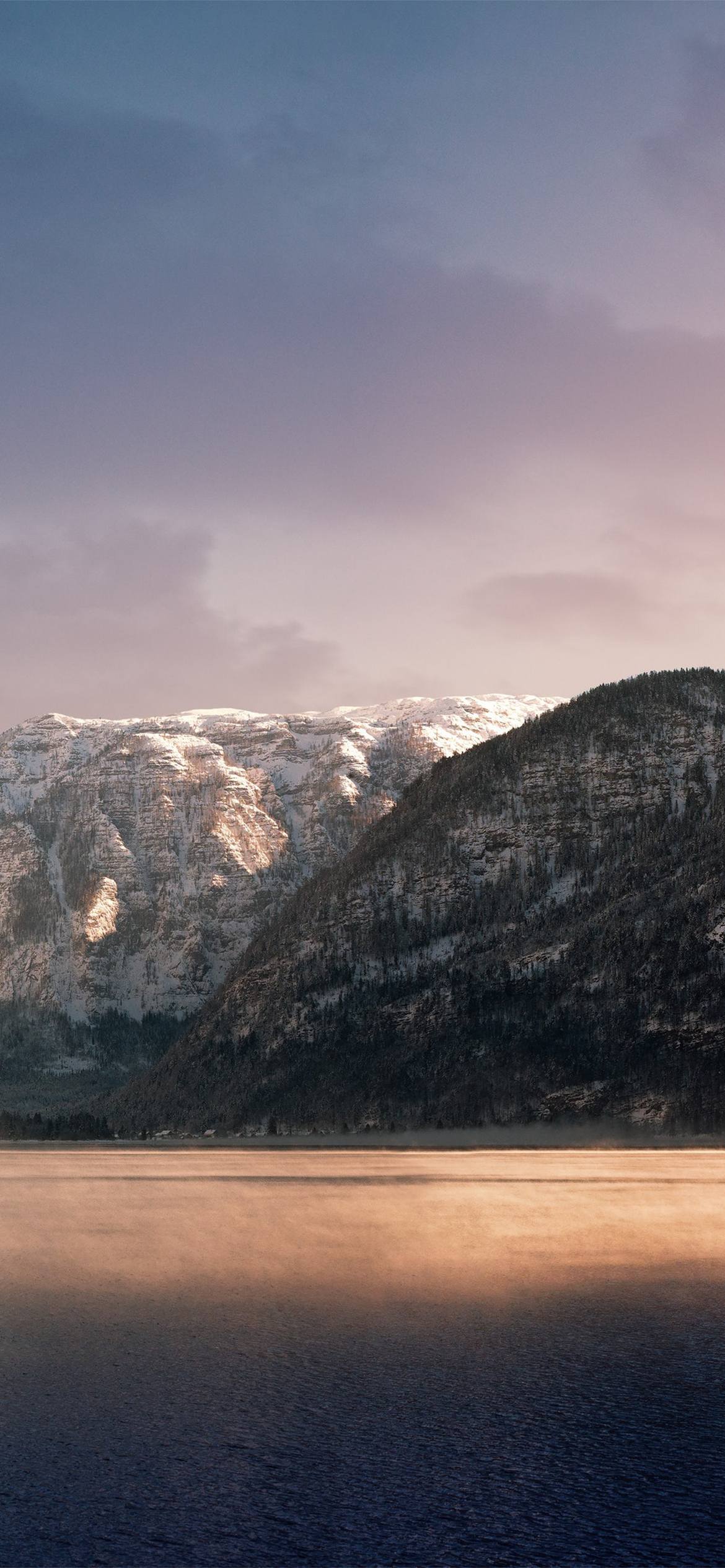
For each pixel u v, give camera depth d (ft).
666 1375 175.22
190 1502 127.03
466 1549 115.34
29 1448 144.36
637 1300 230.89
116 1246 313.32
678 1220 361.71
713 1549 115.44
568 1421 154.10
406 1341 197.98
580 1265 275.39
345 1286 250.57
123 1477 134.51
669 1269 269.23
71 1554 114.32
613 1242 314.35
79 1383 172.96
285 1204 421.18
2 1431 150.92
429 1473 135.23
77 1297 238.27
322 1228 348.18
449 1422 153.58
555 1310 222.28
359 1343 197.06
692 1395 165.48
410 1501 127.34
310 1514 124.26
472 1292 241.35
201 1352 191.01
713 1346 192.75
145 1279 260.83
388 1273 266.98
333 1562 112.47
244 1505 126.41
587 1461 139.33
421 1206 406.62
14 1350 192.65
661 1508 125.49
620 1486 131.75
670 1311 220.02
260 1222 366.02
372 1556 113.91
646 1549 115.44
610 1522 122.01
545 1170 581.12
